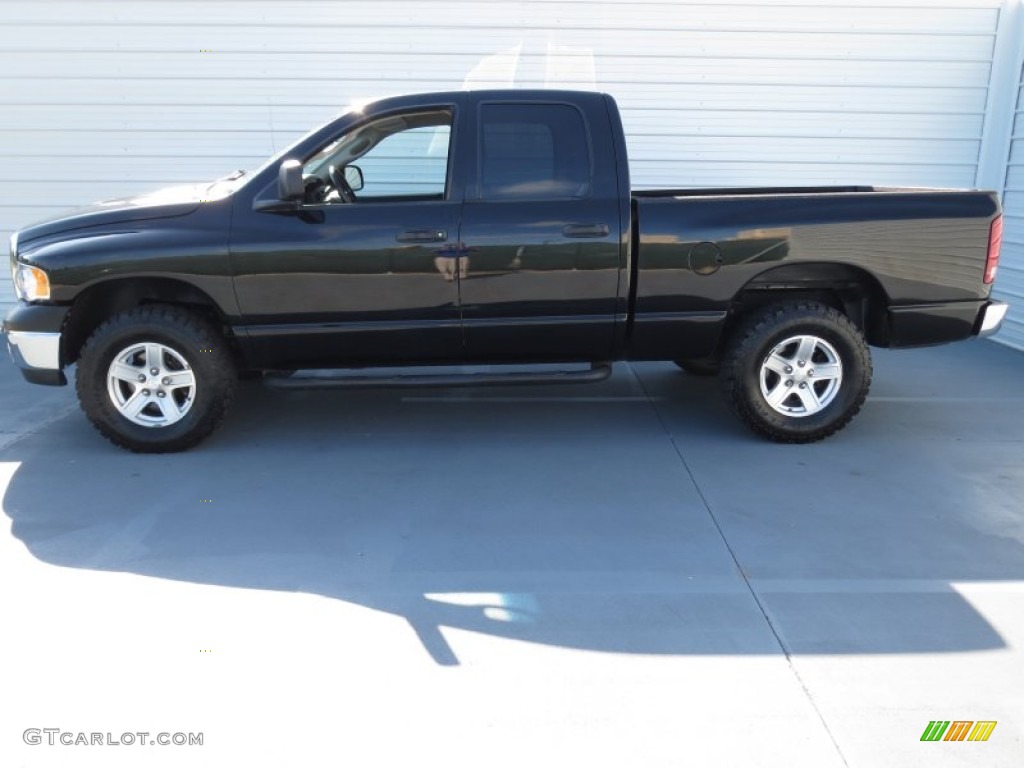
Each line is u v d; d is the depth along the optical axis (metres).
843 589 3.32
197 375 4.67
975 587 3.33
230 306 4.55
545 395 6.05
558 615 3.13
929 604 3.20
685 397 5.97
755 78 7.75
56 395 6.07
